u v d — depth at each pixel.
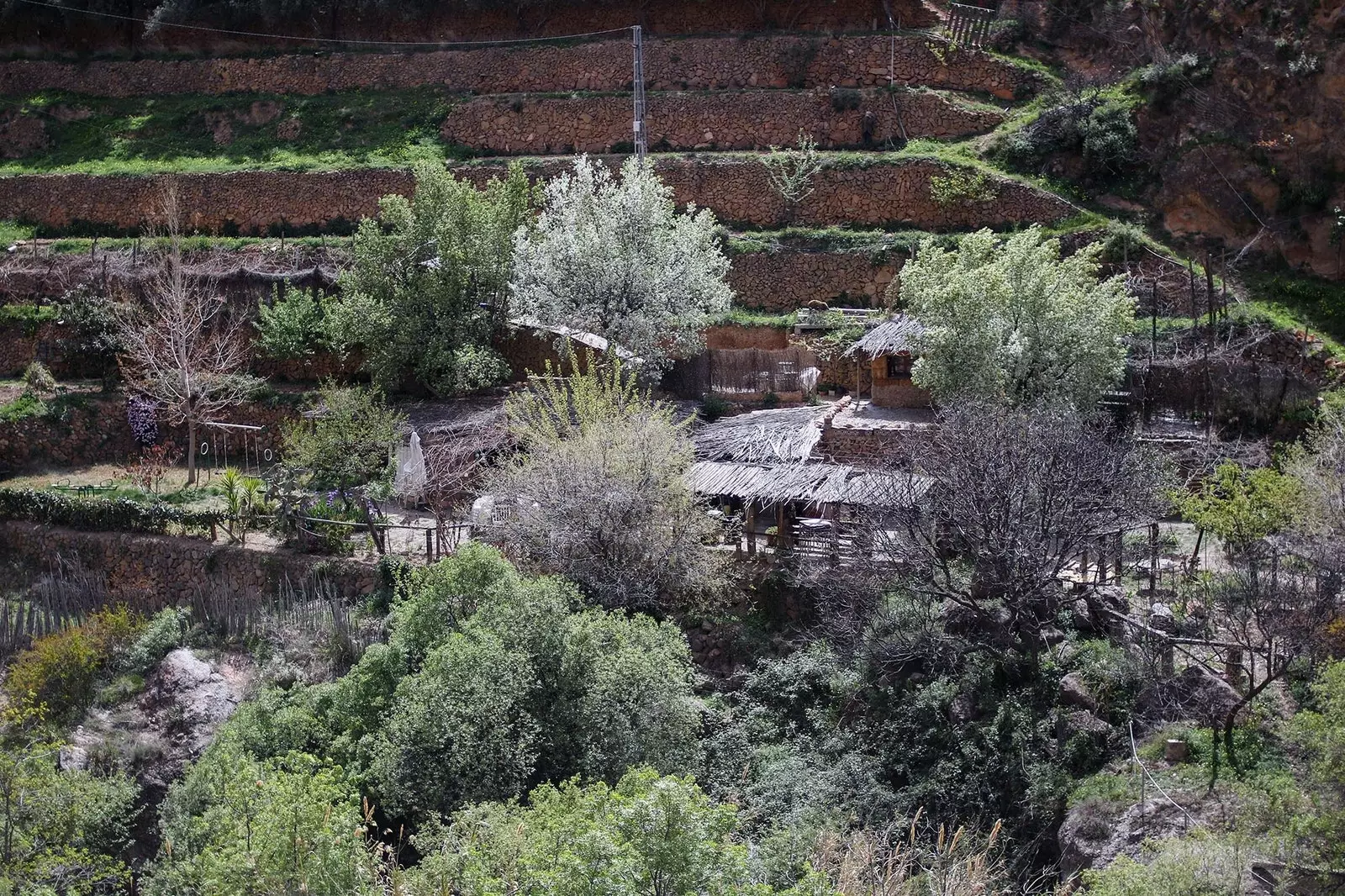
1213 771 20.38
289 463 33.47
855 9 48.44
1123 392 31.58
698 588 27.05
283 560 31.05
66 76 55.69
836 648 25.69
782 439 30.39
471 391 36.53
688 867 14.23
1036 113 43.00
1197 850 17.05
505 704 21.61
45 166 52.03
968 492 24.25
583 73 49.12
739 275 41.22
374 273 37.53
